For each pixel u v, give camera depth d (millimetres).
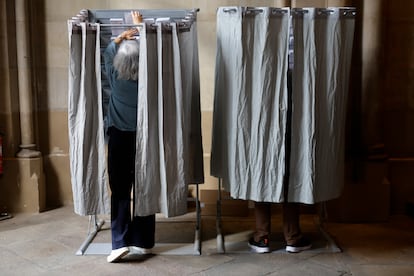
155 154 4168
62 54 5508
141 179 4137
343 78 4270
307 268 4094
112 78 4176
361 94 5199
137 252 4391
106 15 4570
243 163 4188
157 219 5238
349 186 5152
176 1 5406
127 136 4168
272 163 4152
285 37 4051
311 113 4133
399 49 5316
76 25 4008
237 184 4230
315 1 5191
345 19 4176
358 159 5227
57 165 5613
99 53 4012
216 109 4418
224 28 4180
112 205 4203
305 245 4445
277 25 4047
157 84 4105
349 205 5168
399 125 5410
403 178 5418
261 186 4188
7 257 4316
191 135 4469
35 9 5453
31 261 4238
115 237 4219
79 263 4195
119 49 4113
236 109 4148
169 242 4637
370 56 5129
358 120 5254
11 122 5418
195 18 4371
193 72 4426
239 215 5332
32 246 4551
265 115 4113
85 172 4125
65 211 5496
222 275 3969
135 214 4148
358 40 5191
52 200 5625
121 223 4211
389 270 4059
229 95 4211
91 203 4176
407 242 4648
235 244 4594
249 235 4820
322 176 4266
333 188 4332
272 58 4066
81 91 4039
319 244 4590
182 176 4215
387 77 5344
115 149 4168
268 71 4070
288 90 4145
